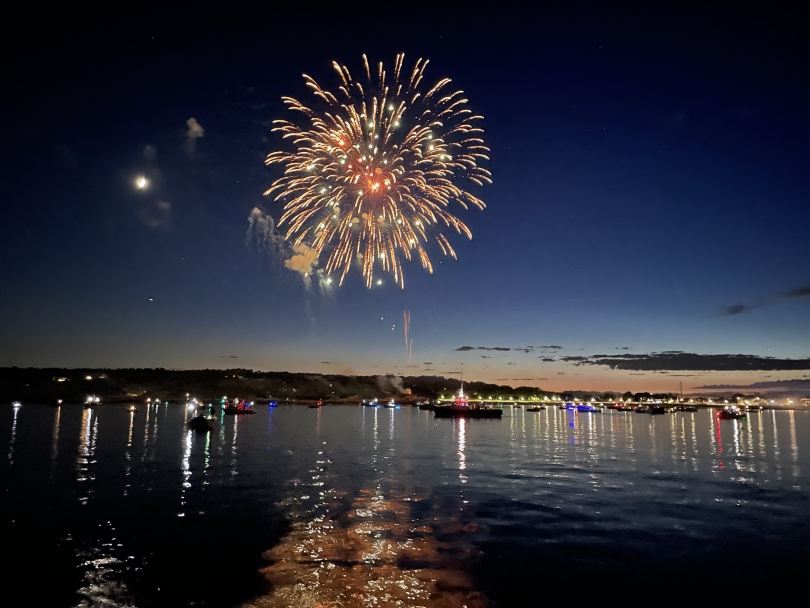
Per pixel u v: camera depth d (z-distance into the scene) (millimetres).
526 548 20875
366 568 18391
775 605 16141
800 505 28781
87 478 36969
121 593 16578
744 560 19750
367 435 84312
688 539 22266
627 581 17750
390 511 26984
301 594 16234
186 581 17453
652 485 35156
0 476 37812
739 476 39344
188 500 29625
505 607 15555
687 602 16172
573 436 84250
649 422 143625
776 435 89188
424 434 87938
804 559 19938
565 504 28828
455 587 16938
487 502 29297
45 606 15734
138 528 23750
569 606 15766
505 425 121688
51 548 20969
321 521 24922
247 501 29391
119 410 185125
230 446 62031
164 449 57125
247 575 17891
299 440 72312
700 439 78438
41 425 96250
